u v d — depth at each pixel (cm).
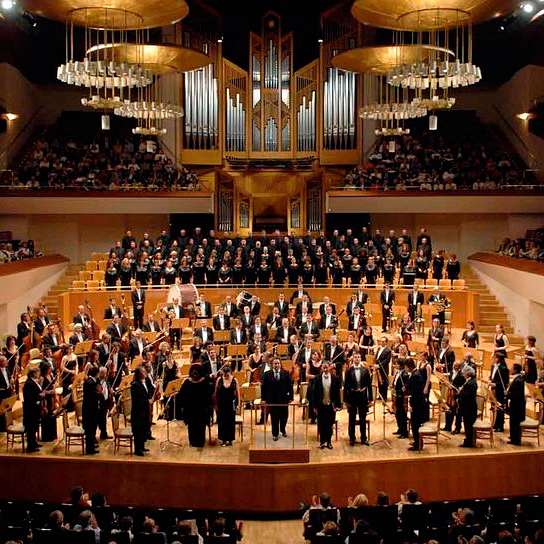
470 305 2506
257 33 3244
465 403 1562
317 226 3084
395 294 2558
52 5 1927
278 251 2611
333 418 1562
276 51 3120
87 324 2108
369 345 1922
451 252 3125
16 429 1541
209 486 1479
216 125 3125
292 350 1864
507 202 2905
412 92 3188
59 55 3188
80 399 1622
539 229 2869
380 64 2458
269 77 3128
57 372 1845
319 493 1475
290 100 3139
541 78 2905
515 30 2891
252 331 2006
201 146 3134
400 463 1494
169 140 3125
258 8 3269
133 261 2575
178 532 1141
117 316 2022
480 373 1856
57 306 2570
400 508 1280
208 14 3061
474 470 1516
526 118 2988
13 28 2738
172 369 1736
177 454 1534
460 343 2294
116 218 3106
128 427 1577
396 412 1628
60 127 3195
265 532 1420
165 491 1484
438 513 1311
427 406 1589
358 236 2841
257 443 1561
